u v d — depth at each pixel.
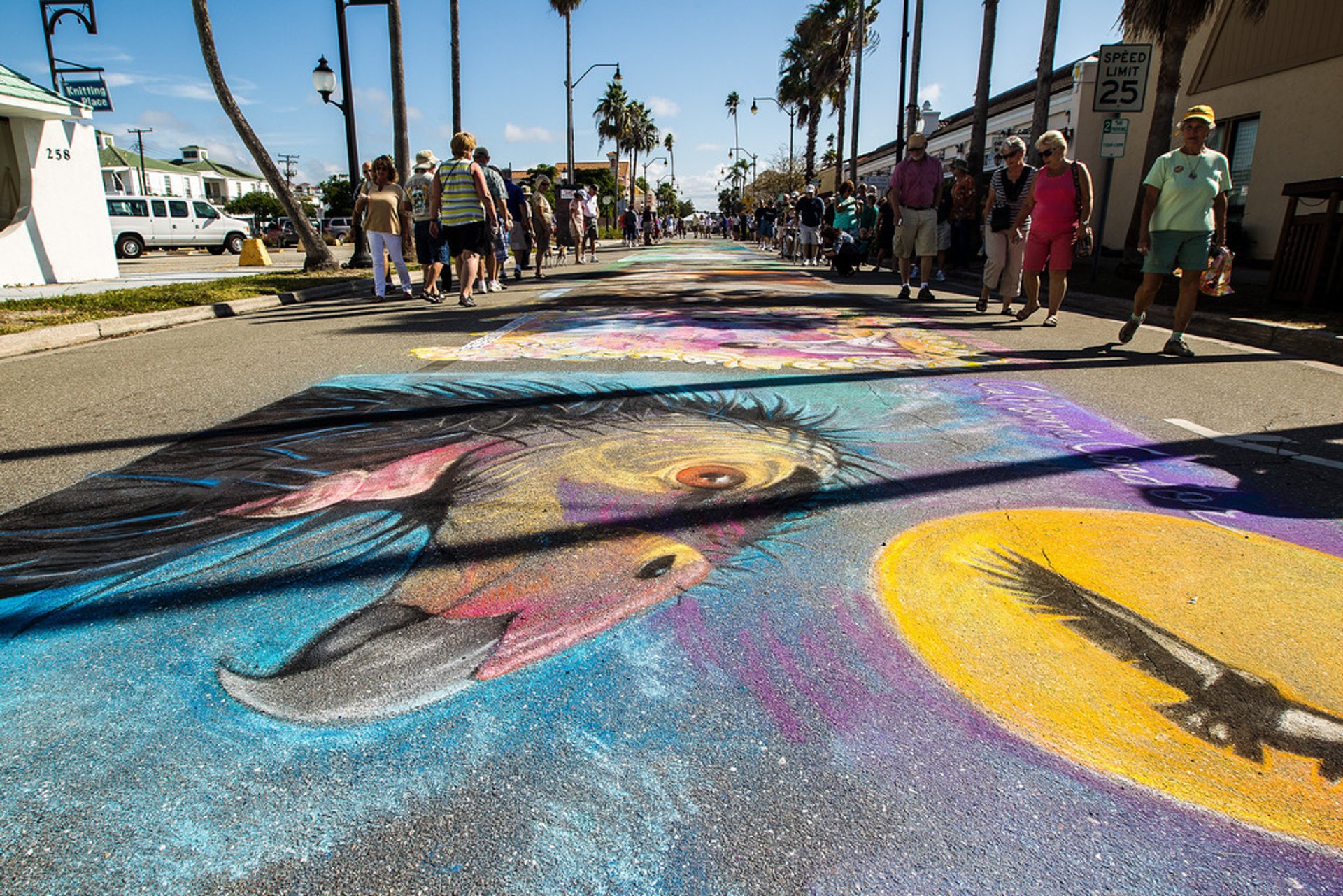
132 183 53.56
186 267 20.28
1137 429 4.10
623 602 2.32
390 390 4.88
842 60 33.34
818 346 6.40
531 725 1.80
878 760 1.70
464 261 9.24
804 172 54.25
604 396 4.70
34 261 12.85
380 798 1.60
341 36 15.85
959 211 13.10
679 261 20.36
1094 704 1.89
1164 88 11.61
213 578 2.47
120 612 2.27
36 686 1.94
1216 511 3.04
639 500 3.07
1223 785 1.65
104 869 1.43
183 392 4.96
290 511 2.99
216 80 13.92
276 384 5.11
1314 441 3.94
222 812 1.56
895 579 2.46
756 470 3.42
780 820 1.55
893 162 35.41
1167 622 2.24
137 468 3.50
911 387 4.95
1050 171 7.28
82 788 1.62
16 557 2.62
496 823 1.54
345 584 2.43
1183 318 6.08
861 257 14.64
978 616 2.27
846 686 1.95
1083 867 1.44
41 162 12.98
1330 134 12.65
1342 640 2.16
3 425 4.25
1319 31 12.70
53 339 7.30
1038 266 7.61
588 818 1.55
